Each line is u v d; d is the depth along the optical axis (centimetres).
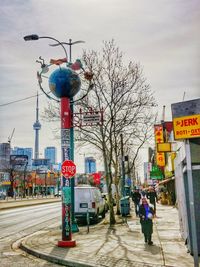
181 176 1186
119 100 2267
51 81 1402
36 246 1308
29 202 6238
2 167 10350
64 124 1383
